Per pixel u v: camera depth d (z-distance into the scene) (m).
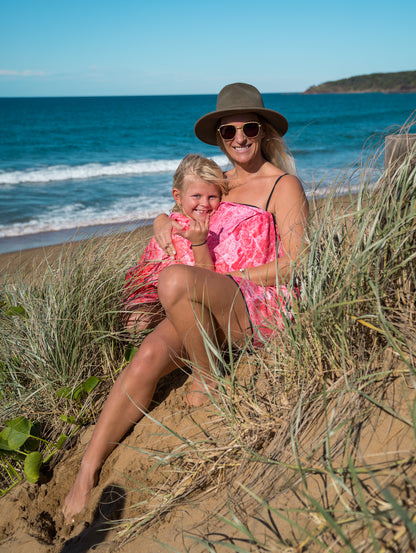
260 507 1.64
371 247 1.91
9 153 29.03
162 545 1.62
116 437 2.28
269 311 2.42
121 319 3.01
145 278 2.95
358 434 1.66
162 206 12.68
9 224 11.20
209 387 2.32
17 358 2.89
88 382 2.61
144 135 40.41
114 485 2.11
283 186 2.71
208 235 2.75
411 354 1.76
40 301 3.01
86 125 49.03
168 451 2.15
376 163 2.37
